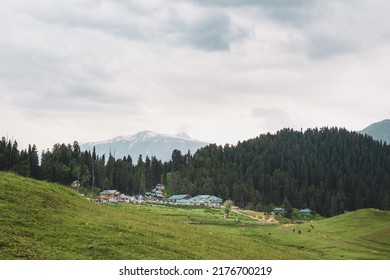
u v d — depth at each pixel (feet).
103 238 115.34
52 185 176.96
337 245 334.24
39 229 108.37
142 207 577.02
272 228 467.93
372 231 395.75
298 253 230.07
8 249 90.48
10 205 118.01
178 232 159.43
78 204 155.02
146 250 114.83
